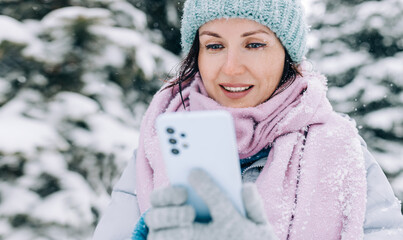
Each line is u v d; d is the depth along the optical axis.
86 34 3.38
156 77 4.21
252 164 1.03
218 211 0.58
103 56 3.48
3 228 2.81
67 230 2.93
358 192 0.92
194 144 0.58
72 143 3.21
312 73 1.17
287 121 1.01
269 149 1.05
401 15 6.11
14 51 3.21
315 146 0.98
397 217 0.94
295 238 0.90
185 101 1.23
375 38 6.26
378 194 0.95
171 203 0.60
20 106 3.23
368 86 5.85
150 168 1.16
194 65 1.21
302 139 1.01
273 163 0.96
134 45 3.52
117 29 3.54
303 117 1.01
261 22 0.97
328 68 6.26
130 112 3.91
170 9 4.61
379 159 5.44
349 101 5.92
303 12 1.08
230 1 0.96
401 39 6.12
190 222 0.60
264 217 0.62
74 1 3.67
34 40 3.29
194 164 0.59
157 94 1.31
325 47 6.55
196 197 0.61
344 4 6.86
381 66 5.93
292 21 1.02
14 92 3.35
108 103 3.64
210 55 1.02
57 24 3.31
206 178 0.58
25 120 3.13
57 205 2.96
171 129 0.58
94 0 3.66
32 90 3.39
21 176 3.05
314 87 1.08
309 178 0.94
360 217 0.89
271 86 1.04
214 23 1.00
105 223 1.12
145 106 4.23
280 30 1.00
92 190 3.28
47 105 3.33
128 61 3.56
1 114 3.15
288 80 1.10
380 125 5.59
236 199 0.60
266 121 1.02
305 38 1.11
